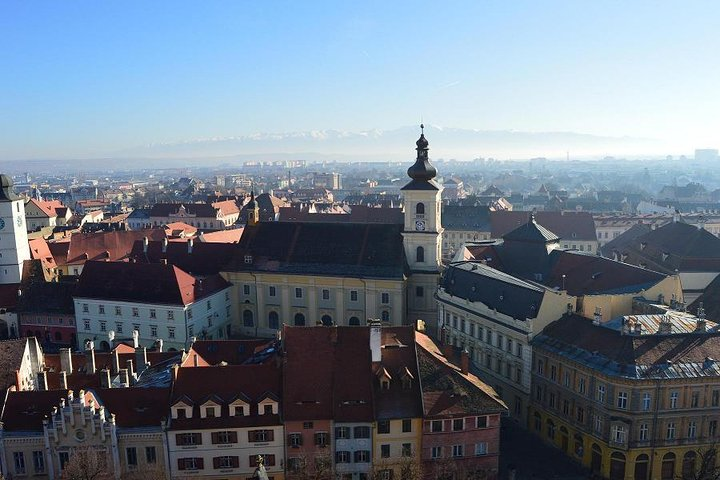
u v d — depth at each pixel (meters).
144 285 140.75
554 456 97.81
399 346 89.06
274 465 83.38
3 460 79.38
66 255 198.12
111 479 79.88
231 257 157.00
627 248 195.12
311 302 148.38
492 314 114.56
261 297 152.25
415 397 84.88
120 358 98.62
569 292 131.75
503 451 99.31
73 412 78.44
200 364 94.19
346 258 147.12
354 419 82.56
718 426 88.88
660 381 85.88
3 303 152.50
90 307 143.62
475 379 92.56
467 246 156.00
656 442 87.75
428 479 84.75
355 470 84.31
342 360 86.69
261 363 90.25
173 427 80.75
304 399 83.50
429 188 142.00
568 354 96.50
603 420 89.62
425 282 146.00
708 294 124.81
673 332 92.69
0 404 83.69
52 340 148.50
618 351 89.62
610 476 89.62
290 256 151.25
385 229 149.00
